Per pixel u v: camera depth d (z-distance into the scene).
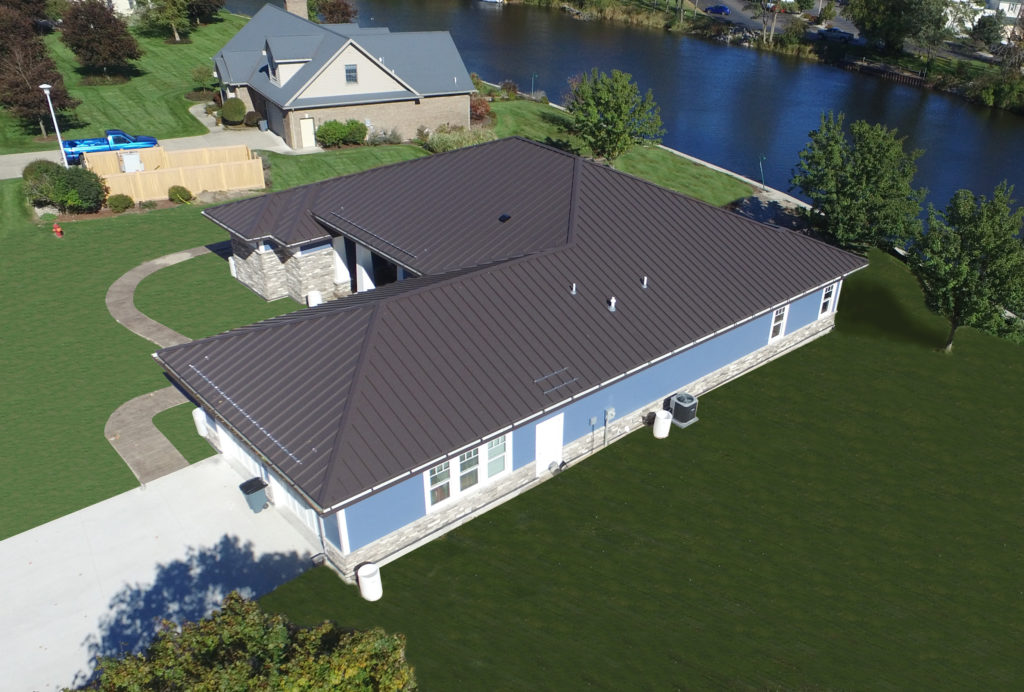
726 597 17.34
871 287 32.28
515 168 27.47
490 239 24.66
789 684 15.34
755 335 25.44
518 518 19.45
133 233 34.44
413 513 17.98
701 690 15.17
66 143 42.00
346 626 16.25
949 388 25.55
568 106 45.97
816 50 84.31
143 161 39.78
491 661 15.63
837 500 20.44
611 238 24.06
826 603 17.28
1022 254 24.42
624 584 17.59
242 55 52.28
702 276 23.98
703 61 80.75
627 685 15.23
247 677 11.07
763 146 54.62
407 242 25.55
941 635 16.59
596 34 91.12
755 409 24.11
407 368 18.31
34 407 22.91
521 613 16.77
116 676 11.34
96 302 28.80
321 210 28.23
